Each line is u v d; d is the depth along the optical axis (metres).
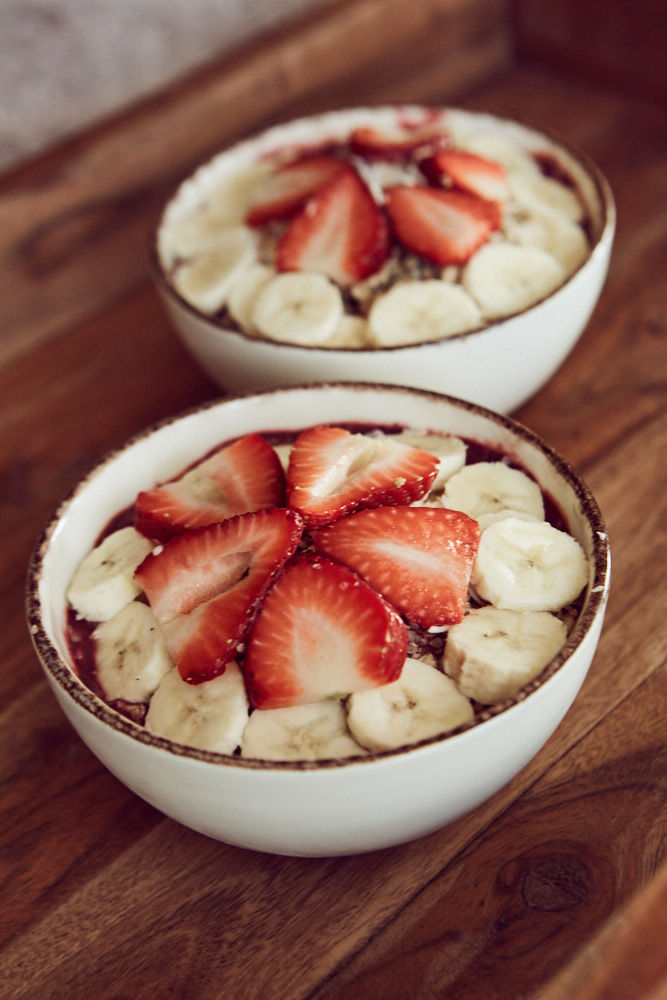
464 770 0.44
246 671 0.46
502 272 0.58
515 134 0.64
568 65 0.83
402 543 0.48
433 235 0.58
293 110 0.76
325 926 0.47
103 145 0.69
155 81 0.76
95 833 0.50
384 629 0.45
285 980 0.46
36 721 0.54
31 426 0.66
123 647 0.49
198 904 0.48
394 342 0.56
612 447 0.59
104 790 0.52
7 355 0.71
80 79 0.73
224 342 0.56
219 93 0.72
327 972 0.46
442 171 0.60
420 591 0.47
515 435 0.50
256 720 0.46
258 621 0.47
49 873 0.49
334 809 0.44
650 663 0.52
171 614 0.48
